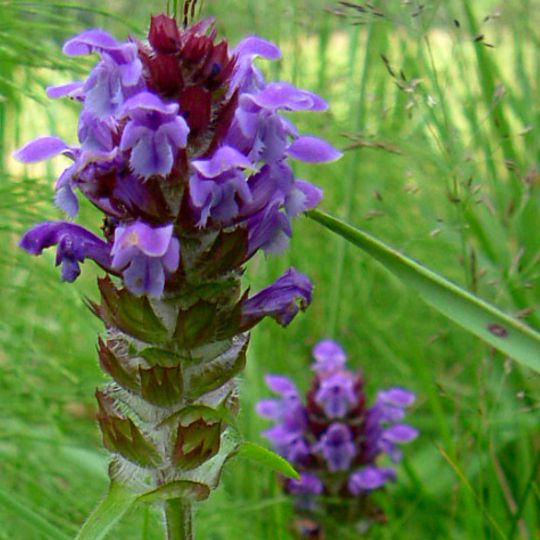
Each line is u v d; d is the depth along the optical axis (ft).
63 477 0.76
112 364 0.47
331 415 0.74
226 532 0.73
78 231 0.47
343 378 0.74
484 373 0.67
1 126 0.76
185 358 0.47
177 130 0.43
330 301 0.86
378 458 0.77
